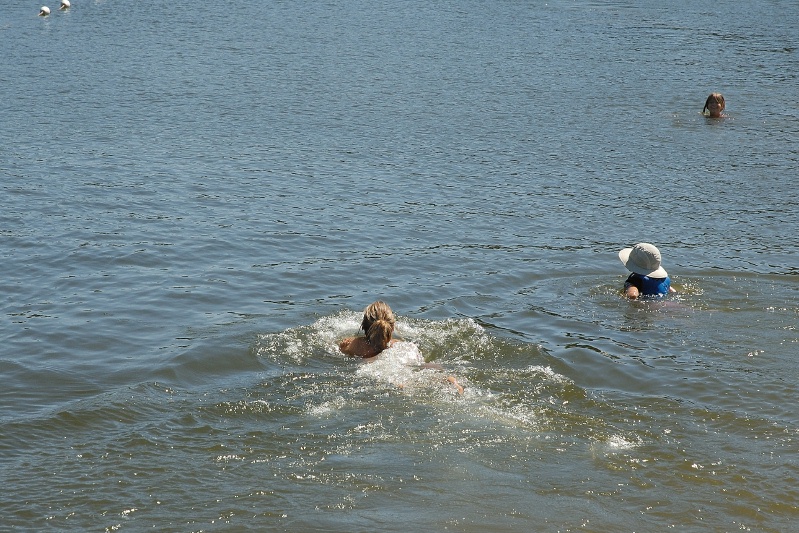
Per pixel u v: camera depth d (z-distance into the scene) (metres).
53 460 8.27
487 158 22.78
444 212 18.34
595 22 46.19
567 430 9.09
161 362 10.62
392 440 8.76
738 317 12.48
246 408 9.41
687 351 11.21
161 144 23.16
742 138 25.25
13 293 13.25
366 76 32.91
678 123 26.91
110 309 12.62
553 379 10.27
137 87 30.34
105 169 20.64
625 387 10.20
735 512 7.69
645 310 12.76
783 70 34.94
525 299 13.34
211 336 11.47
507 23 45.72
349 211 18.22
